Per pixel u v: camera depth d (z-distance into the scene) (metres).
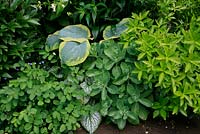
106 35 2.46
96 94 2.21
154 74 2.02
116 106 2.20
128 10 2.56
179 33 2.18
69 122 2.04
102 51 2.30
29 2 2.23
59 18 2.59
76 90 2.12
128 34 2.23
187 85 2.01
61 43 2.38
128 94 2.21
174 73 2.03
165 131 2.23
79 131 2.19
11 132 2.07
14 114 2.02
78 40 2.39
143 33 2.10
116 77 2.18
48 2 2.48
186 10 2.47
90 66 2.27
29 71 2.14
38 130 2.01
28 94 2.08
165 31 2.18
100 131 2.21
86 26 2.55
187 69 1.96
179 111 2.20
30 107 2.04
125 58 2.21
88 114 2.18
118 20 2.54
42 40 2.54
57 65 2.41
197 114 2.29
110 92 2.19
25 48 2.25
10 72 2.29
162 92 2.12
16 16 2.15
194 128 2.26
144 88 2.18
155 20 2.38
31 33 2.32
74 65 2.28
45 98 2.04
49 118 2.06
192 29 2.09
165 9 2.44
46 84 2.08
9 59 2.24
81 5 2.45
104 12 2.51
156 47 2.06
